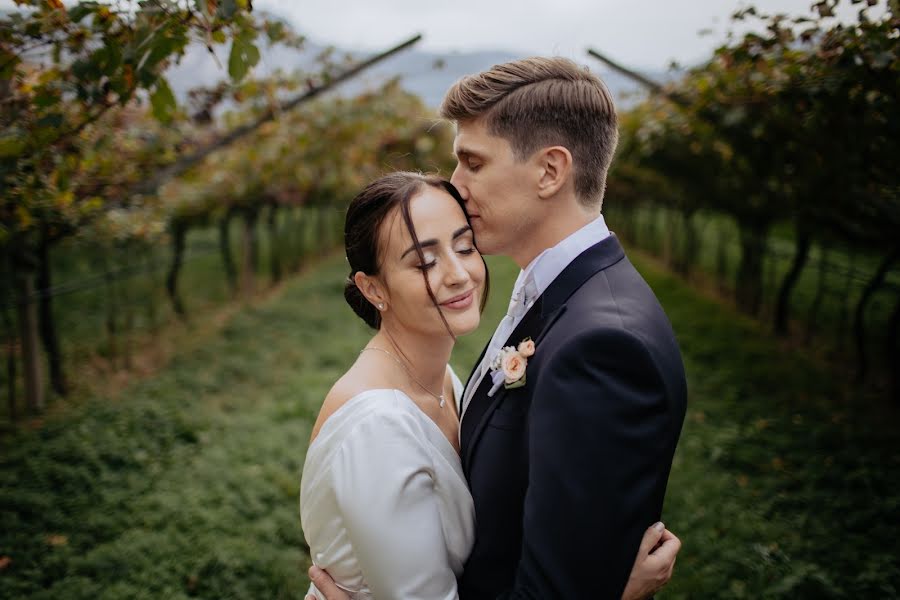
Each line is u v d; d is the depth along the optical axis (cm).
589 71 140
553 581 119
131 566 353
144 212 627
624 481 117
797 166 487
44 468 443
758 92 416
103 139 359
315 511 142
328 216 1745
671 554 130
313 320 931
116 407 560
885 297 824
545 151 133
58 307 871
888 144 363
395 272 138
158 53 233
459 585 148
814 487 420
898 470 431
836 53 321
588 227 142
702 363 685
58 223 459
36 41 249
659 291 1070
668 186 1094
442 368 160
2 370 638
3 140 279
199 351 757
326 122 903
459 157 144
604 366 120
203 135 548
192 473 460
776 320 764
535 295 144
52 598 325
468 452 147
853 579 330
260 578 350
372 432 134
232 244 1514
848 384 604
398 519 130
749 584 332
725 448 479
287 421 567
